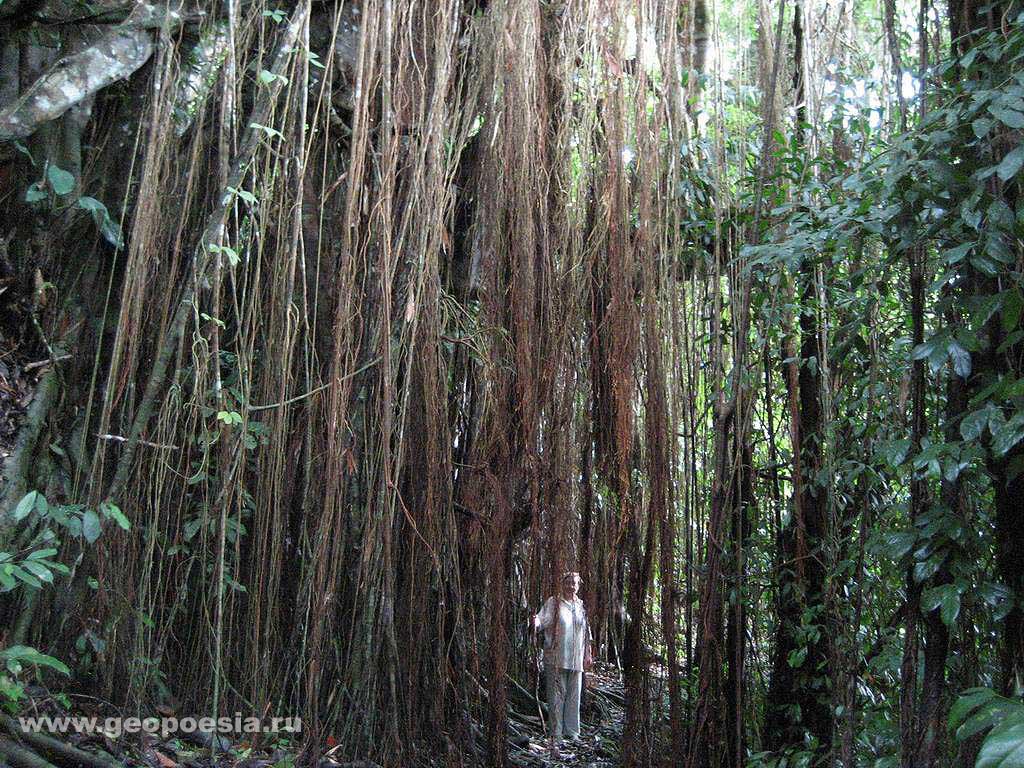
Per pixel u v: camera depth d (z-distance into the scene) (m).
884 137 4.75
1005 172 2.20
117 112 4.09
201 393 3.71
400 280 4.19
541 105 4.51
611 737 5.46
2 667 3.25
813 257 3.71
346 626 4.12
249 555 4.11
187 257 4.05
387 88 4.05
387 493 3.96
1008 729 1.60
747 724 4.43
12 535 3.45
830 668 4.04
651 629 4.24
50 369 3.73
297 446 4.13
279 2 4.50
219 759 3.61
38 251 3.82
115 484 3.53
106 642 3.56
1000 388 2.28
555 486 4.27
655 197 4.37
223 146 3.81
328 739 3.92
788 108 4.93
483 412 4.45
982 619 2.67
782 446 4.79
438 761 4.07
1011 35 2.43
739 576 4.00
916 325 2.69
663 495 4.07
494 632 4.23
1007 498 2.44
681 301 4.60
